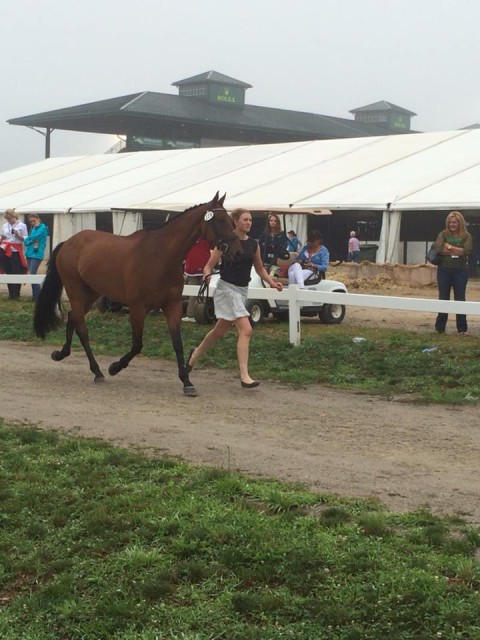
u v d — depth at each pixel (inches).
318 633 166.7
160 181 1576.0
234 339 556.4
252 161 1601.9
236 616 175.0
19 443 306.0
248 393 401.4
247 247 401.7
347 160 1470.2
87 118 3558.1
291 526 217.6
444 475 267.9
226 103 3865.7
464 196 1120.8
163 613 176.7
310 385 423.2
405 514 226.4
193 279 647.8
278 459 285.9
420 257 1492.4
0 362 487.2
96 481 257.1
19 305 779.4
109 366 459.8
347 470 273.1
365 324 660.1
